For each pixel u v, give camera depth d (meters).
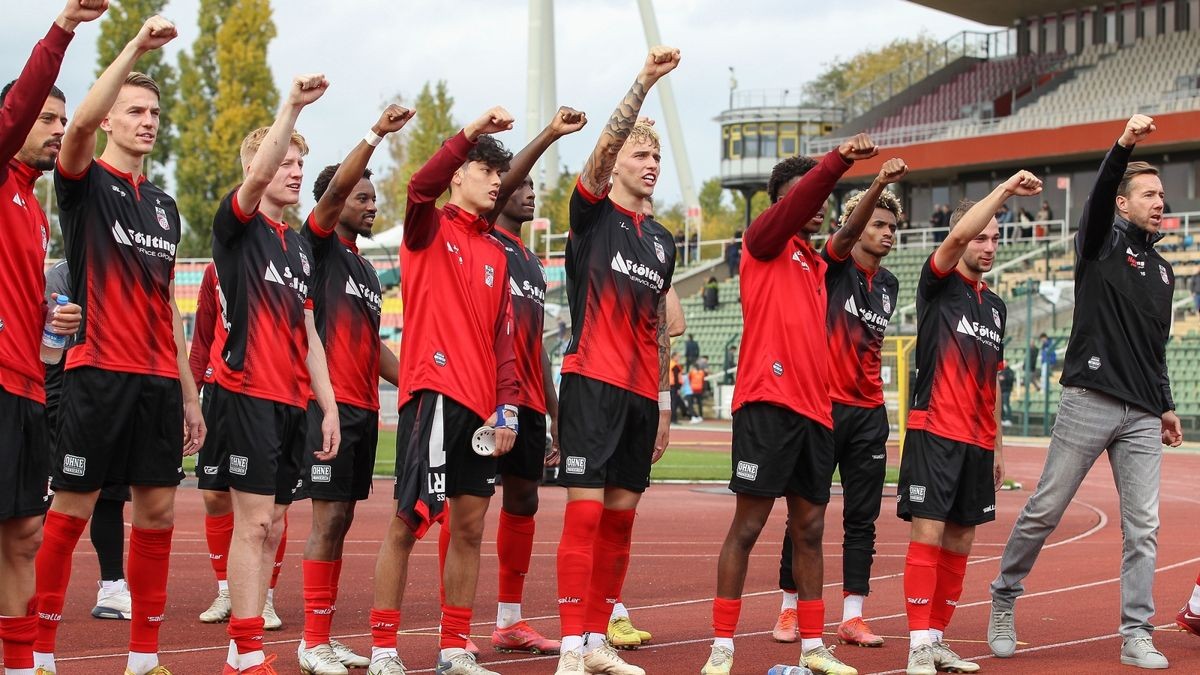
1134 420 7.25
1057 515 7.27
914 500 7.04
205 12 62.50
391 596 6.30
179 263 46.78
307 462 7.05
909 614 6.89
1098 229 7.22
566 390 6.59
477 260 6.50
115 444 5.93
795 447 6.51
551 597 9.47
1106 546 13.09
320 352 6.69
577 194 6.61
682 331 8.02
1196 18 45.88
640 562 11.58
